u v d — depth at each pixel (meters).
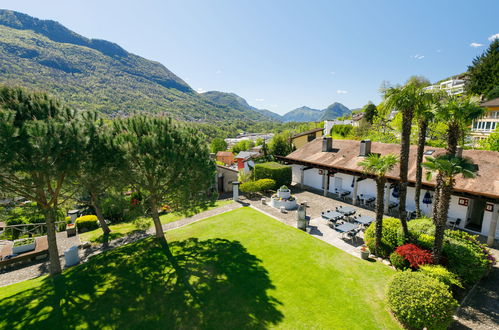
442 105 9.80
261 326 7.32
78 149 9.02
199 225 15.70
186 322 7.49
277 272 10.07
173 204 13.34
